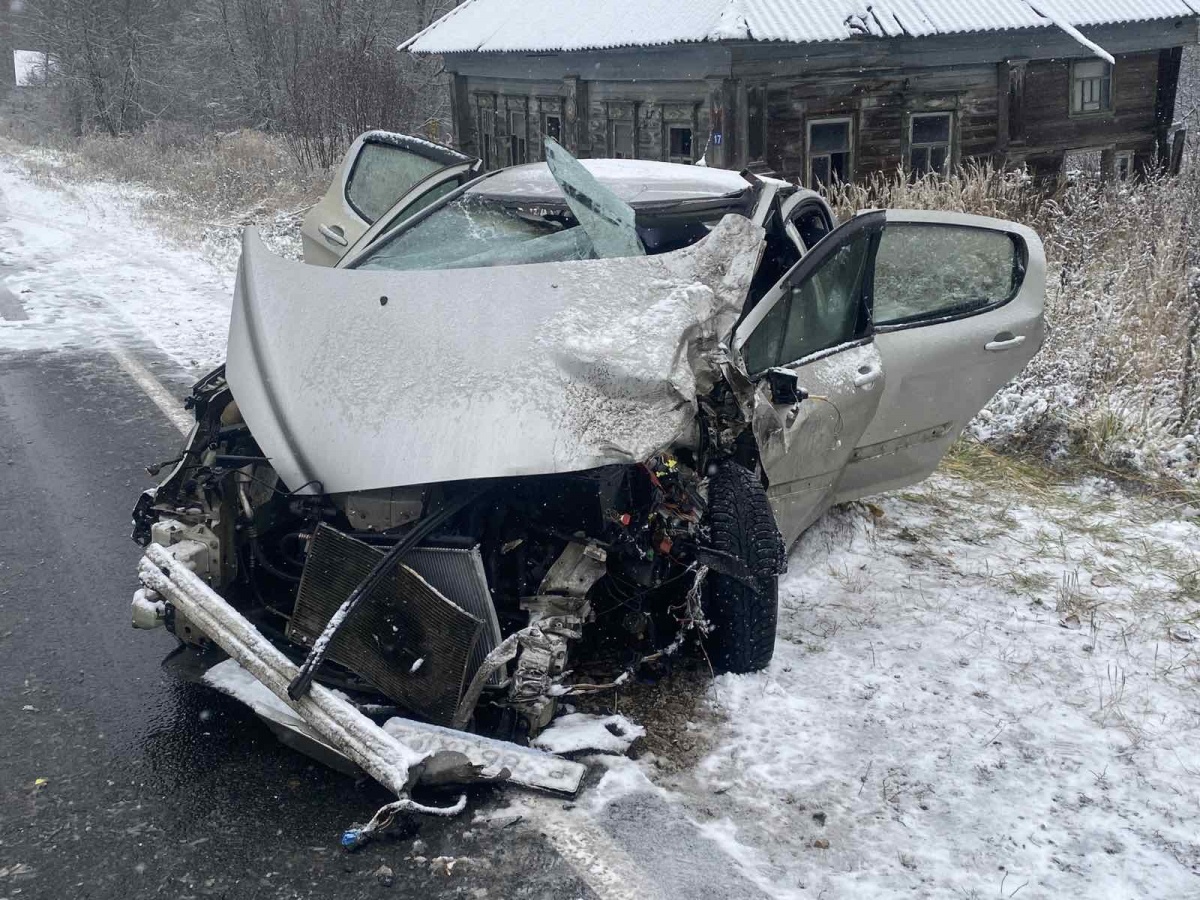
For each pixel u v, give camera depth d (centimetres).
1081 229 900
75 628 425
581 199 418
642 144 1639
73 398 724
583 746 346
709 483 386
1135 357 732
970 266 552
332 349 377
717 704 382
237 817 316
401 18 3716
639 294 385
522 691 330
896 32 1440
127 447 632
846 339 483
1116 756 367
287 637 345
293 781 333
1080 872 310
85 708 370
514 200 482
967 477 637
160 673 395
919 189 1035
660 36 1445
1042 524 573
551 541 365
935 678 411
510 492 365
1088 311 784
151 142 3447
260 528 387
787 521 464
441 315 378
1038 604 480
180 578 343
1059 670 423
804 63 1489
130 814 316
